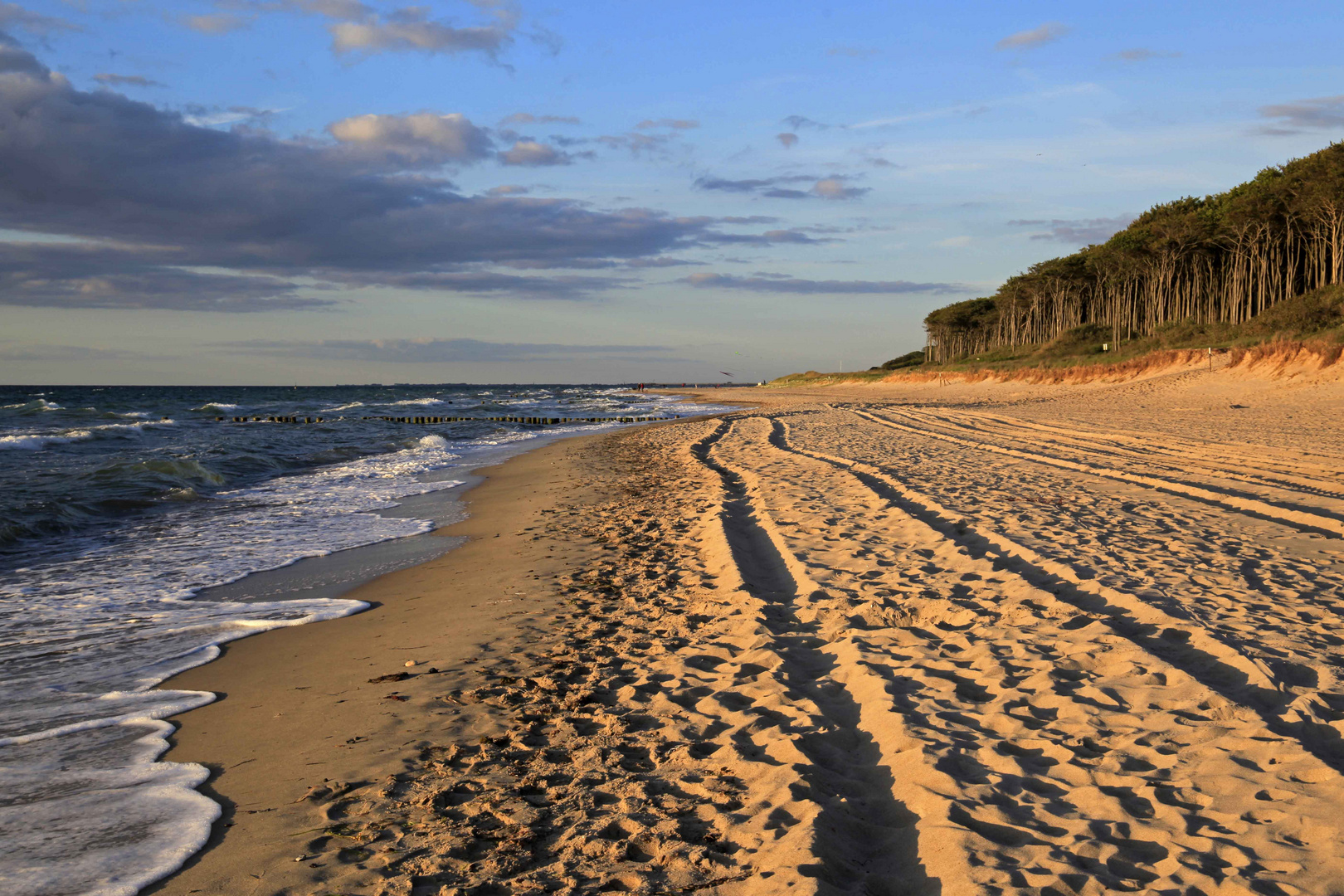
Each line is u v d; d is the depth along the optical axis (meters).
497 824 3.41
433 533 11.26
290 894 2.95
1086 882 2.68
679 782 3.72
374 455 24.62
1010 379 62.53
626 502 12.92
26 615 7.21
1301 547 7.57
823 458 16.27
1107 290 82.56
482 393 142.50
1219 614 5.48
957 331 122.00
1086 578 6.43
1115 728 3.90
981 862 2.81
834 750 3.96
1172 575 6.54
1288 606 5.66
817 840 3.03
